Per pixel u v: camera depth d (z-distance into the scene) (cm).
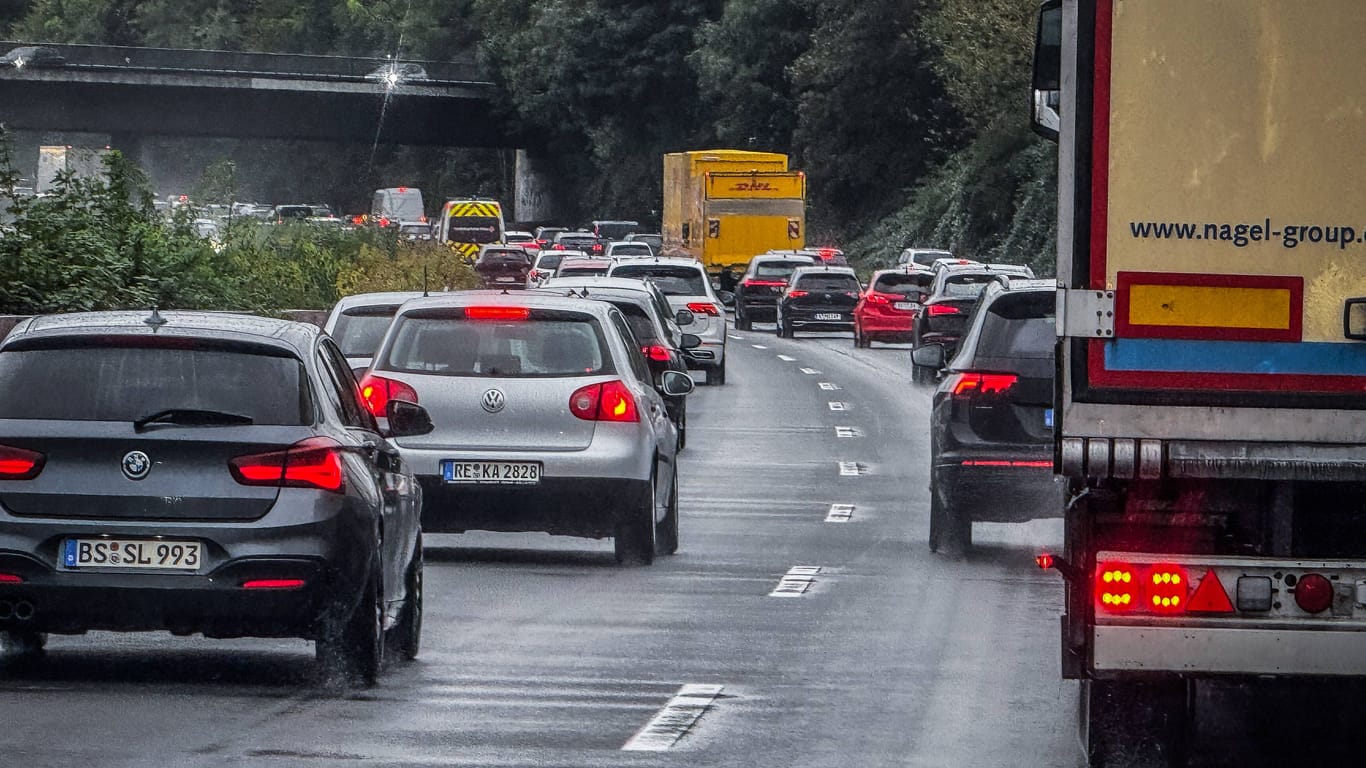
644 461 4494
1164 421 2245
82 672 3134
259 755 2528
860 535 5191
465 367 4519
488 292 4778
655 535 4684
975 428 4650
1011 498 4619
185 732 2669
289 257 13150
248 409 2995
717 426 8912
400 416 3484
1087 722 2414
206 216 11562
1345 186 2234
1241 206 2236
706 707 2903
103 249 8356
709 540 5075
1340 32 2228
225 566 2912
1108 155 2239
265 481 2942
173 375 3009
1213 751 2317
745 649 3428
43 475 2923
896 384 11769
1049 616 3834
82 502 2917
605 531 4500
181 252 9594
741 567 4547
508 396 4484
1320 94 2231
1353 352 2238
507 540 5078
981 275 12900
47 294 7856
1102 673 2228
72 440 2928
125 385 2994
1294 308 2238
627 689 3047
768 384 11781
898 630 3650
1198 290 2241
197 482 2931
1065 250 2261
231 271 10769
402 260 14550
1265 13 2231
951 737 2706
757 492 6284
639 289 7656
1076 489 2414
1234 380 2239
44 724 2706
